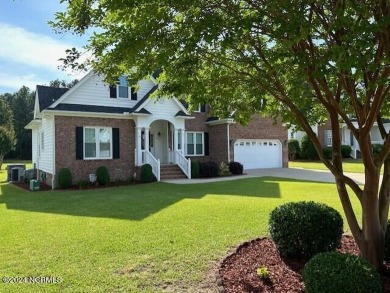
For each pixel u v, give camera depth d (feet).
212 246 19.39
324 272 11.10
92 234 22.21
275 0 9.99
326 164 14.92
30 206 34.63
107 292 13.66
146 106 62.34
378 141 106.32
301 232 15.99
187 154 74.08
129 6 10.82
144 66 12.71
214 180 59.21
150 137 70.90
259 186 48.55
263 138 83.20
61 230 23.45
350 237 20.16
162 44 11.35
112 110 60.29
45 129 61.21
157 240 20.68
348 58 9.27
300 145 116.37
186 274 15.38
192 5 10.99
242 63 15.12
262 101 18.63
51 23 12.38
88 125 57.47
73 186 54.24
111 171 59.57
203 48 13.10
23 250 19.02
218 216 27.48
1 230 23.71
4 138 101.19
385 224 14.64
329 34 11.37
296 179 58.54
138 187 50.65
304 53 10.78
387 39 10.60
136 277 15.11
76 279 14.90
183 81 14.65
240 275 14.78
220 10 11.28
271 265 15.90
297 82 14.35
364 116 13.48
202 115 76.59
